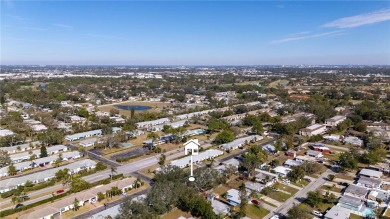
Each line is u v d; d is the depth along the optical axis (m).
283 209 85.25
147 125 185.25
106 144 142.88
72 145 145.00
